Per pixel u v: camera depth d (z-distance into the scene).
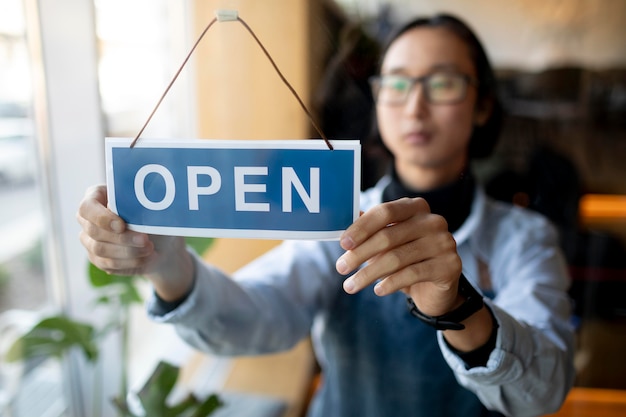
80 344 0.80
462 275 0.38
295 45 0.63
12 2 0.77
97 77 0.77
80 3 0.74
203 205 0.31
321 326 0.64
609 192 1.35
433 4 1.11
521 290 0.56
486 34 1.33
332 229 0.31
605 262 1.20
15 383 0.80
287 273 0.62
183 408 0.71
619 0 1.29
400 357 0.54
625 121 1.36
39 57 0.78
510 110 1.33
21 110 0.82
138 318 0.90
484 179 1.23
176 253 0.44
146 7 0.64
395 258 0.32
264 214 0.31
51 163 0.84
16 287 0.86
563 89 1.34
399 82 0.55
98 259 0.36
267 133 0.64
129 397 0.77
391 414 0.54
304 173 0.30
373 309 0.55
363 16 0.91
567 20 1.32
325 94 0.63
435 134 0.53
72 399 0.93
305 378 0.86
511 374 0.43
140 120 0.64
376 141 0.58
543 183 1.25
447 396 0.53
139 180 0.32
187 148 0.31
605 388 1.02
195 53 0.60
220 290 0.53
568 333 0.54
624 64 1.34
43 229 0.88
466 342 0.42
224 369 0.89
